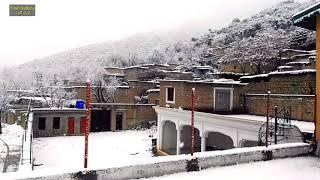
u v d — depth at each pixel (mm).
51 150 29578
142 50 161125
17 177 6699
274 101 23703
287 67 33562
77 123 38625
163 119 30484
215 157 9555
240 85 27812
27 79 87625
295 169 9641
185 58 93312
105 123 42750
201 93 26484
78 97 49500
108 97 48781
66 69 99938
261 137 16625
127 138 37656
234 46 49844
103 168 7711
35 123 36125
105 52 170125
